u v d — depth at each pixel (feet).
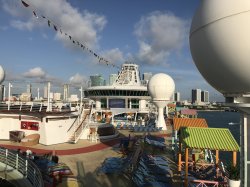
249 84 28.14
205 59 30.66
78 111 112.98
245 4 25.82
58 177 55.31
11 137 95.09
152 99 153.79
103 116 167.94
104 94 189.67
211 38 28.53
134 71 208.95
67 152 83.51
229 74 28.86
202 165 67.67
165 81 148.15
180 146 63.52
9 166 56.13
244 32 25.76
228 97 34.68
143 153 77.36
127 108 188.85
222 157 113.09
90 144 96.37
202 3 30.68
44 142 92.02
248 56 26.09
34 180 48.85
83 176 60.70
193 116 200.95
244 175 34.94
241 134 35.29
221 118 495.82
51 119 93.45
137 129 137.59
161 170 62.69
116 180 58.13
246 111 32.55
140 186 52.85
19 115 96.27
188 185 54.95
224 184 53.11
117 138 110.83
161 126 151.53
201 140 56.54
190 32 33.17
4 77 114.32
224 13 26.96
